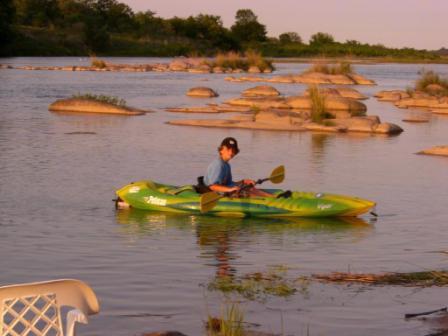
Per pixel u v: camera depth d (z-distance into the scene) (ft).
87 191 44.19
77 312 13.89
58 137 68.08
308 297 24.88
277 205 38.37
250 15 411.54
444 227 36.76
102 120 83.76
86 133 71.51
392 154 62.75
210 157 58.44
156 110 96.37
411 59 367.86
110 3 356.79
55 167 52.11
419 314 22.93
